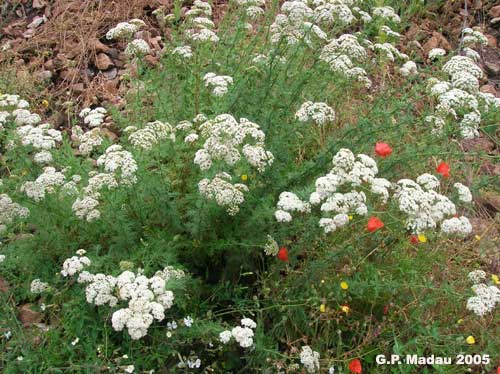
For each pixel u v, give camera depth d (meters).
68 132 1.35
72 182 0.93
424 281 0.93
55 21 1.64
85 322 0.86
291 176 1.00
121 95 1.42
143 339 0.88
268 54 1.22
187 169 1.01
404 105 1.08
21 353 0.86
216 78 1.03
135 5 1.65
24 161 0.98
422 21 1.78
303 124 1.05
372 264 0.97
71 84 1.47
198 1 1.28
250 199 0.95
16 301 0.96
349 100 1.35
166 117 1.13
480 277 0.92
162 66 1.34
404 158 1.03
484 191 1.29
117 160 0.86
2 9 1.68
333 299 0.90
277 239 0.94
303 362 0.81
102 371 0.81
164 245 0.91
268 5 1.67
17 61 1.52
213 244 0.92
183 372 0.86
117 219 0.90
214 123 0.92
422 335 0.93
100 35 1.60
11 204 0.90
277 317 0.94
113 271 0.85
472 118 1.02
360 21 1.49
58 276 0.91
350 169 0.91
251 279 1.00
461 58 1.11
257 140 0.93
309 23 1.19
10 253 0.97
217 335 0.84
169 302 0.76
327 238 1.00
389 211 0.94
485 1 1.85
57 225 0.98
